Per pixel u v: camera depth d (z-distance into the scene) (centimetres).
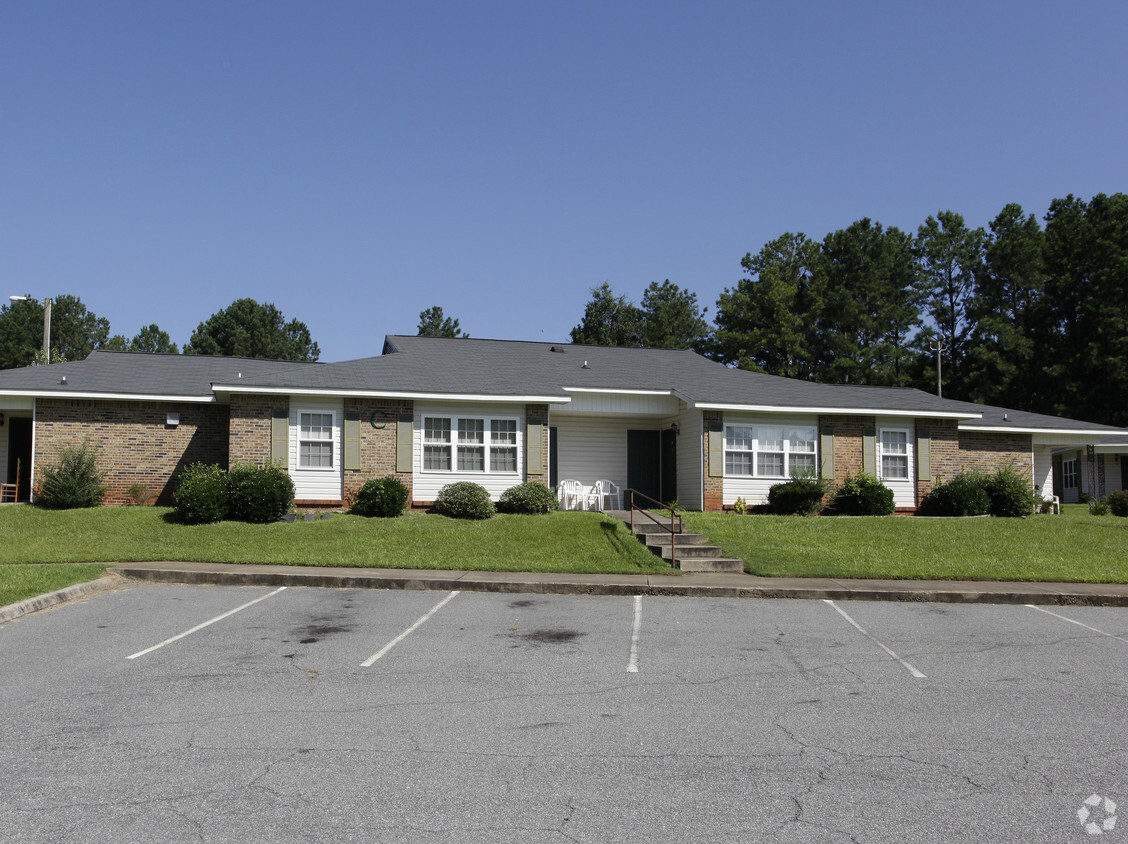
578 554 1698
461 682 866
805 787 608
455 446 2262
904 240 5750
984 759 669
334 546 1719
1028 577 1548
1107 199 5156
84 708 768
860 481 2434
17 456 2473
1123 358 4622
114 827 530
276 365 2717
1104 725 755
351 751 668
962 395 5262
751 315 5603
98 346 6906
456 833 527
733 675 909
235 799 575
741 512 2380
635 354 3022
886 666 956
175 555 1609
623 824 543
